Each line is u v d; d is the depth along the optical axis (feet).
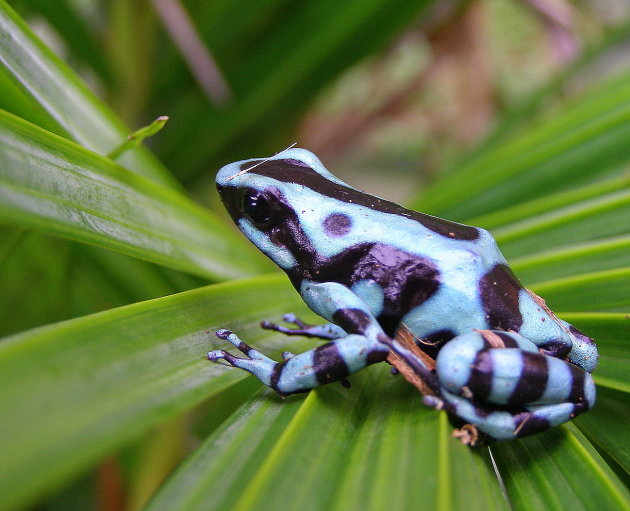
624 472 0.60
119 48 0.69
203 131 0.71
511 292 0.58
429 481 0.53
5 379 0.51
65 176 0.56
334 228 0.59
